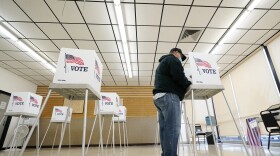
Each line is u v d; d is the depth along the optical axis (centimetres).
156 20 362
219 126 687
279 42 424
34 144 630
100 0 310
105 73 650
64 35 411
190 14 346
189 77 193
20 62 550
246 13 339
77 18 354
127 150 430
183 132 566
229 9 335
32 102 379
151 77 696
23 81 681
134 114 737
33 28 384
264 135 434
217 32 406
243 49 486
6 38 422
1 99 573
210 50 485
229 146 445
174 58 156
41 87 761
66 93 175
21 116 370
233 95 612
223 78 678
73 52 161
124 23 368
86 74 156
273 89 441
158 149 449
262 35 425
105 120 666
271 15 357
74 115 693
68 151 450
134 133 669
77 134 649
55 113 532
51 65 573
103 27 385
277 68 432
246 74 545
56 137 643
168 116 137
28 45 452
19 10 329
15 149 467
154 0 312
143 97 770
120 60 549
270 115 327
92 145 635
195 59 179
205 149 376
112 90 778
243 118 558
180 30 397
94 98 196
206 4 322
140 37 422
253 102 511
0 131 557
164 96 143
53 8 325
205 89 171
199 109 732
